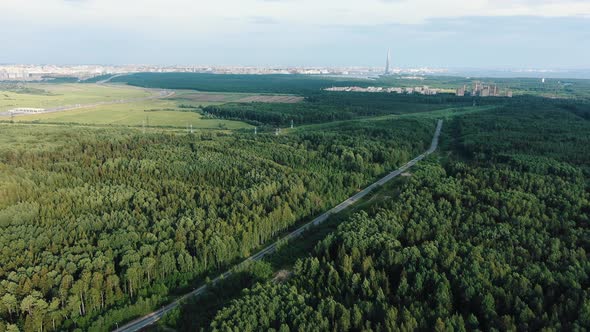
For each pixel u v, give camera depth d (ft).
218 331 271.69
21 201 475.72
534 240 363.35
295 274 347.15
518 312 278.05
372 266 339.77
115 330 320.70
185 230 413.39
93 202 471.62
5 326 304.50
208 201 487.20
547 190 484.74
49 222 425.28
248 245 427.33
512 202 441.68
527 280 301.22
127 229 409.49
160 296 356.18
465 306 298.35
